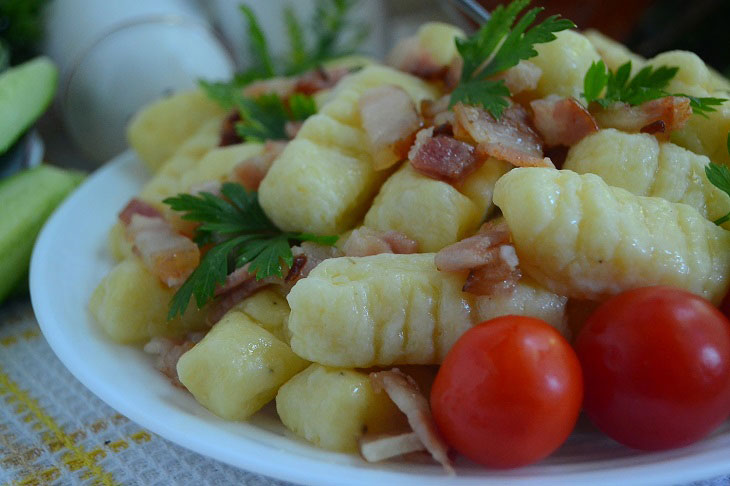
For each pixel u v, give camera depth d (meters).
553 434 0.20
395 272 0.21
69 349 0.24
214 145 0.31
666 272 0.21
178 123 0.33
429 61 0.28
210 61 0.40
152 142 0.33
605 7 0.35
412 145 0.24
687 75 0.25
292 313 0.21
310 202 0.24
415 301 0.21
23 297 0.30
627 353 0.20
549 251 0.21
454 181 0.23
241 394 0.22
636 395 0.20
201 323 0.25
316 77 0.31
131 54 0.38
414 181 0.23
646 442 0.20
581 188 0.21
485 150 0.23
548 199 0.21
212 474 0.22
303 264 0.23
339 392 0.21
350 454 0.21
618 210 0.21
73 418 0.24
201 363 0.22
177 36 0.39
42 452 0.23
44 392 0.26
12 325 0.29
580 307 0.22
